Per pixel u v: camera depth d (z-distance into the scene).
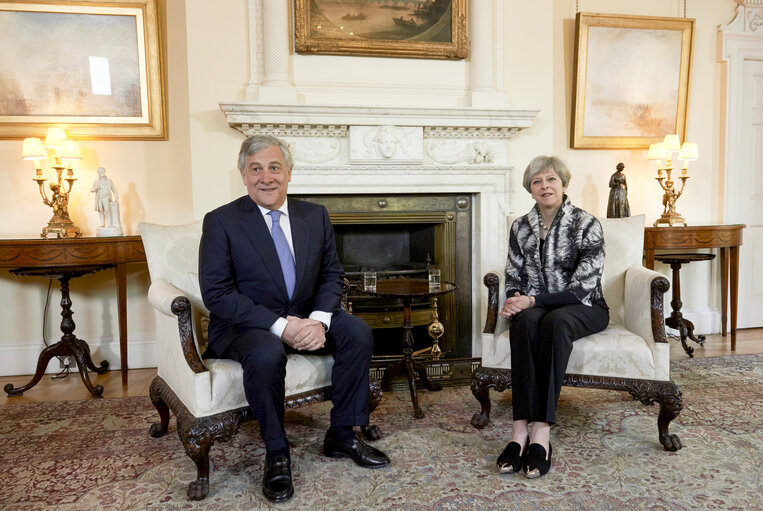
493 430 2.29
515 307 2.16
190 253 2.26
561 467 1.93
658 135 4.00
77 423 2.47
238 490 1.82
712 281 4.24
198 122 3.08
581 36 3.78
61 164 3.21
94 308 3.46
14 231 3.34
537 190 2.28
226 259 1.93
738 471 1.88
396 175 3.24
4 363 3.35
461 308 3.48
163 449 2.16
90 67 3.32
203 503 1.73
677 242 3.52
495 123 3.25
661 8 4.01
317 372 1.98
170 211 3.50
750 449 2.06
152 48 3.36
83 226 3.40
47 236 3.16
